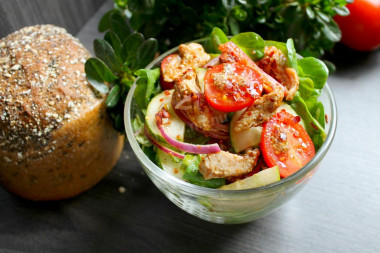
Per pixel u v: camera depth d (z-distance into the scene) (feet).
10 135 1.54
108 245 1.63
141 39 1.65
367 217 1.63
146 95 1.50
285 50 1.53
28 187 1.66
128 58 1.68
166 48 1.84
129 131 1.46
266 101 1.35
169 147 1.42
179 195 1.40
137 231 1.66
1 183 1.75
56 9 2.09
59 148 1.56
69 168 1.63
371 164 1.75
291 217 1.65
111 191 1.77
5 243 1.66
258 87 1.39
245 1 1.69
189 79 1.43
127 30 1.79
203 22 1.79
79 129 1.57
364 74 2.03
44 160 1.57
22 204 1.75
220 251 1.59
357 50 2.12
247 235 1.62
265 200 1.34
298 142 1.38
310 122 1.44
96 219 1.70
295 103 1.46
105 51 1.63
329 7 1.73
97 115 1.61
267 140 1.35
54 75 1.58
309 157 1.38
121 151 1.86
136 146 1.43
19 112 1.53
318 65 1.49
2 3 1.83
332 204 1.66
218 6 1.71
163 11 1.77
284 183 1.28
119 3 1.82
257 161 1.37
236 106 1.36
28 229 1.69
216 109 1.39
